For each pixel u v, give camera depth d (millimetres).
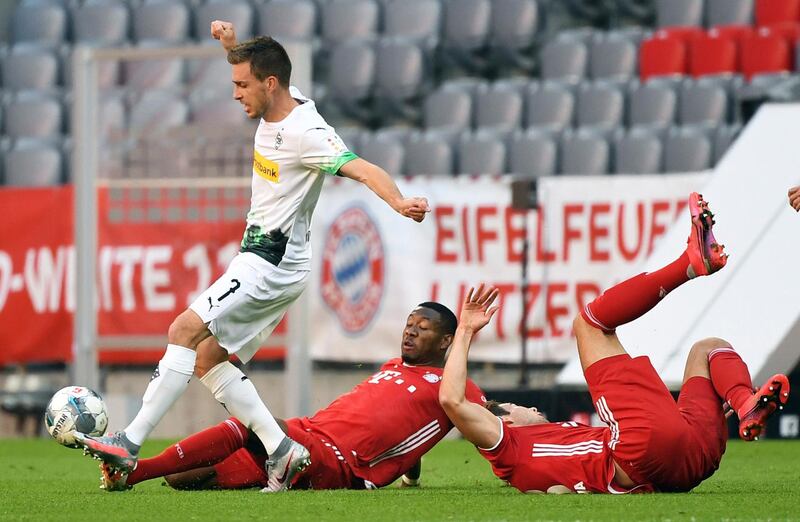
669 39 47594
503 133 46531
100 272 37812
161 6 53250
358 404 18531
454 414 17281
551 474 17234
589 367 16844
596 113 46812
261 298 17688
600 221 38219
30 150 48312
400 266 39344
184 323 17422
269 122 17688
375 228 39594
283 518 14492
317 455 18109
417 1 51750
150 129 37625
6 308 41500
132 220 37688
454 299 39125
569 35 50031
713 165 43094
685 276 16375
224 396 17562
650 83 46469
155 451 31984
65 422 17625
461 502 16125
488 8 50969
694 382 17219
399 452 18609
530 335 38625
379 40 50594
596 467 17109
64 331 40938
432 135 47094
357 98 50281
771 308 32812
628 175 41812
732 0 49156
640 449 16406
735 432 33375
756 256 33812
